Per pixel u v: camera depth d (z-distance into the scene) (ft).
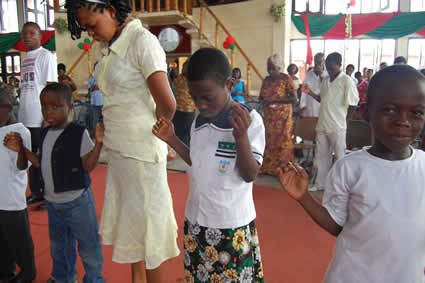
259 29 29.12
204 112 4.37
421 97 3.20
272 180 15.67
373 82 3.47
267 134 15.92
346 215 3.81
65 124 6.47
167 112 5.46
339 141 13.52
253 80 29.84
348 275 3.67
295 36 38.34
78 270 8.00
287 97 15.33
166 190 5.93
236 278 4.55
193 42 28.86
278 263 8.30
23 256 7.25
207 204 4.54
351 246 3.70
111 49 5.32
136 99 5.45
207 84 4.05
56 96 6.19
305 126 16.89
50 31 43.98
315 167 14.51
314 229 10.23
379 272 3.52
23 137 7.07
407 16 31.14
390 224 3.42
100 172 16.85
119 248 5.65
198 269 4.79
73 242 6.84
